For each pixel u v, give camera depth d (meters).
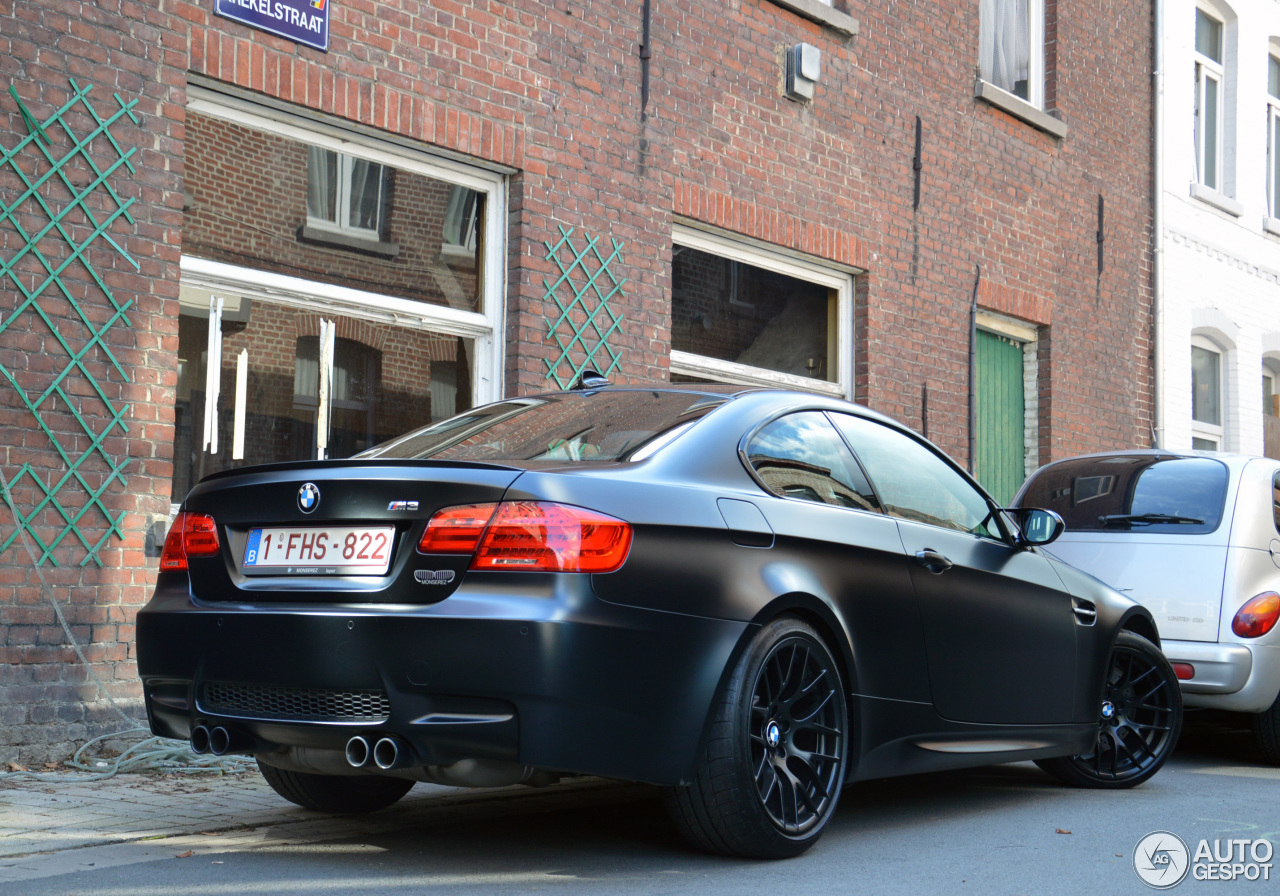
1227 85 14.31
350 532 3.34
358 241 6.79
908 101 9.91
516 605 3.12
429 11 6.85
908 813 4.58
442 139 6.89
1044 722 4.72
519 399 4.44
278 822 4.11
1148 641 5.32
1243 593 6.09
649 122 7.96
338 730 3.19
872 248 9.54
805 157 9.01
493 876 3.40
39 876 3.33
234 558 3.51
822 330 9.48
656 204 7.98
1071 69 11.80
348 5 6.51
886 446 4.43
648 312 7.90
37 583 5.32
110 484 5.57
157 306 5.75
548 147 7.40
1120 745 5.28
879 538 4.05
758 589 3.54
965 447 10.34
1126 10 12.64
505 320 7.33
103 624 5.51
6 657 5.20
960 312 10.35
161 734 3.62
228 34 6.05
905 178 9.87
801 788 3.68
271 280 6.38
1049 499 7.05
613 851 3.74
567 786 4.97
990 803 4.83
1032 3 11.73
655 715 3.28
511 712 3.12
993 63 11.27
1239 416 14.09
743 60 8.59
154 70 5.78
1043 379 11.40
